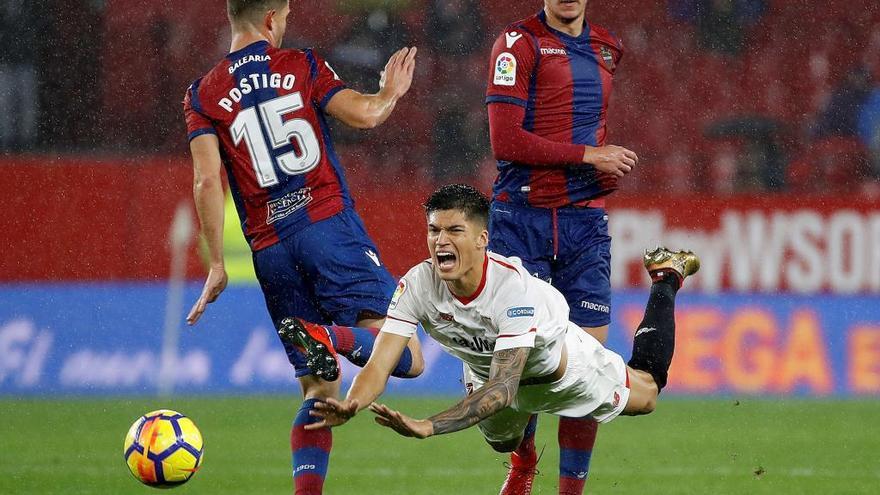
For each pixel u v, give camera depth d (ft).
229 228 148.05
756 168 186.91
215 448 104.99
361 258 66.39
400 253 151.12
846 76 194.49
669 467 95.04
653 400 69.10
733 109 194.18
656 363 69.56
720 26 197.06
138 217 151.02
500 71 74.95
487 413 53.31
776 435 115.24
